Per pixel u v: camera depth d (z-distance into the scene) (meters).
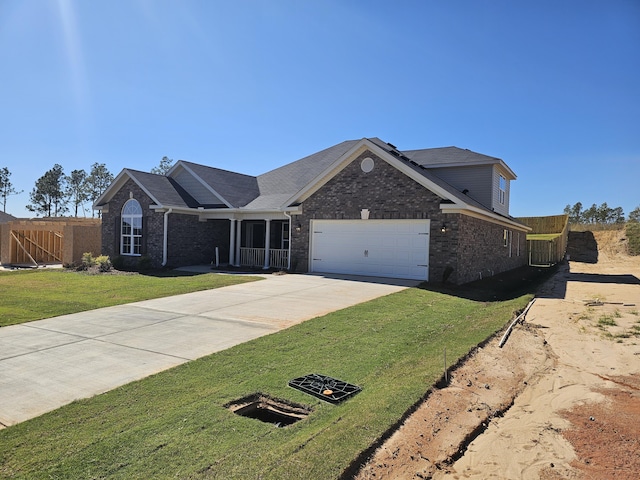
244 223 23.33
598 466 3.89
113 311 9.98
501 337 7.81
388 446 3.94
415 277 15.19
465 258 15.16
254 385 5.34
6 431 4.22
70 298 11.69
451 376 5.73
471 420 4.68
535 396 5.55
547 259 30.23
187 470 3.50
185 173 22.00
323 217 17.22
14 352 6.83
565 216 38.22
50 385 5.45
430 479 3.61
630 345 7.80
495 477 3.71
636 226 35.94
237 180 23.41
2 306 10.56
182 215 20.27
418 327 8.41
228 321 8.92
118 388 5.30
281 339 7.45
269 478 3.30
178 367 6.04
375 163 16.00
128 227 20.78
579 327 9.12
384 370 5.98
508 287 15.81
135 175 20.16
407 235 15.39
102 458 3.71
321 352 6.74
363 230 16.42
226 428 4.23
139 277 16.09
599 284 17.16
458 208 14.22
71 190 57.06
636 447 4.22
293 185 21.95
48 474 3.48
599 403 5.32
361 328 8.23
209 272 17.97
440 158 20.05
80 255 21.55
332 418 4.49
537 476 3.74
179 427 4.25
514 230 24.45
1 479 3.42
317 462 3.51
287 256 19.94
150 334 7.91
